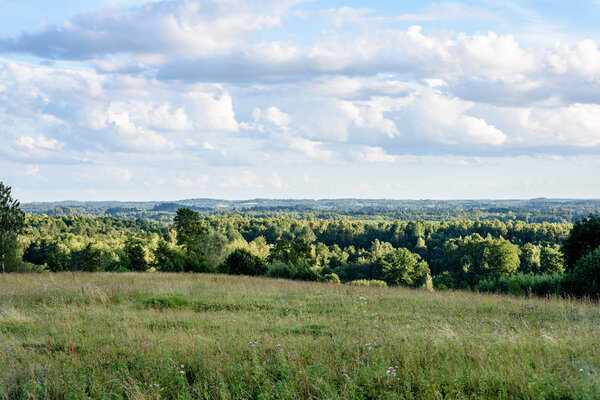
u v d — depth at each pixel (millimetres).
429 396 5789
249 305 14086
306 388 6227
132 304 13852
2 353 7953
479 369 6480
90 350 8445
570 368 6379
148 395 6242
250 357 7648
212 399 6246
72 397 6285
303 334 9711
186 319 11320
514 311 12852
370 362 7129
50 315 11867
